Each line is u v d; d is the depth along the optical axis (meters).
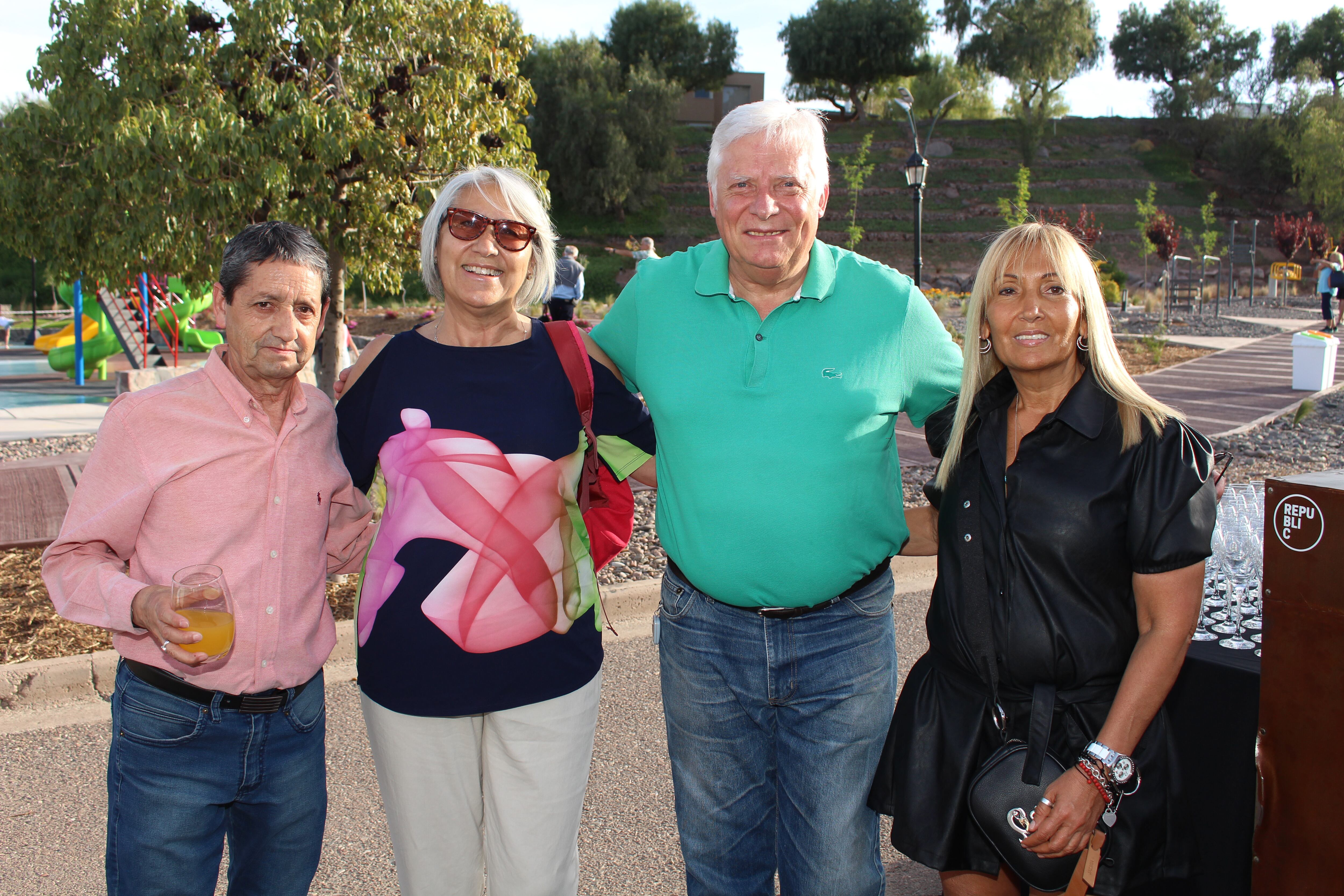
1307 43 63.56
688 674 2.33
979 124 58.59
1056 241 1.99
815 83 62.94
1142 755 1.96
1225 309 29.45
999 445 2.05
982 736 2.08
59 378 14.73
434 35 6.55
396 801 2.15
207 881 1.97
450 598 2.06
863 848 2.28
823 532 2.15
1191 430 1.92
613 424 2.37
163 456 1.88
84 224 6.21
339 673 4.40
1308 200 49.38
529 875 2.15
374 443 2.16
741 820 2.38
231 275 1.89
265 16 5.87
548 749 2.14
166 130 5.58
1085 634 1.92
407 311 24.47
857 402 2.14
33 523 5.85
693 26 60.16
